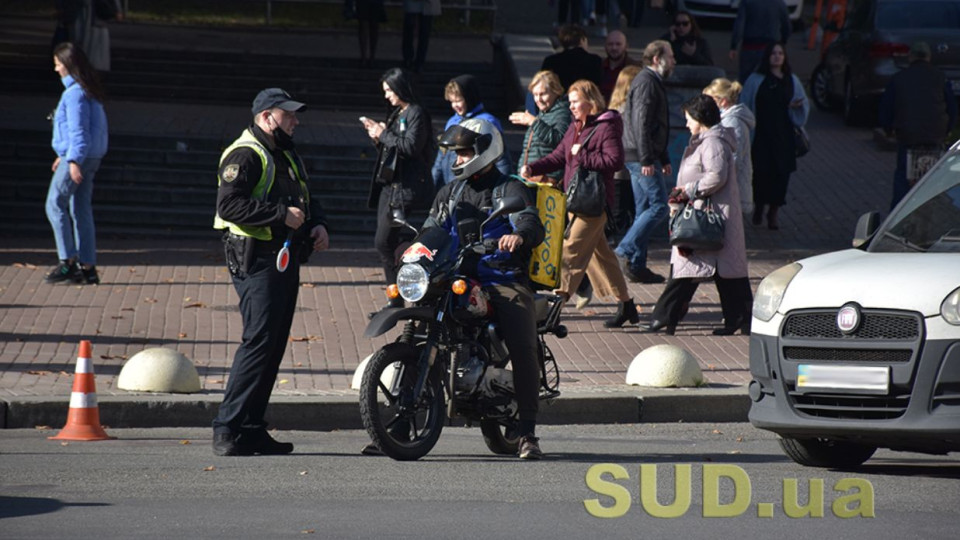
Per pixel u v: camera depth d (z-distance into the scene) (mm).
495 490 27047
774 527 23984
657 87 52500
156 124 73500
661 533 23438
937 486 27922
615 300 51906
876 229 31422
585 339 45406
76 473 28328
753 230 66812
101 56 84812
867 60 84188
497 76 90312
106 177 66938
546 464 30156
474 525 23844
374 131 44875
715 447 33281
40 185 65438
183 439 33344
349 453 31359
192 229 65562
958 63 81438
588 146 45000
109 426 34781
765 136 65812
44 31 98062
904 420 27000
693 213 44906
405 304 48031
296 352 42188
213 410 35344
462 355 30125
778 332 28766
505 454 31797
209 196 66625
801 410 28469
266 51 94312
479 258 30328
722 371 41000
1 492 26406
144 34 99500
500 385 30500
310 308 49156
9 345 41656
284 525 23734
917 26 83438
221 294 51094
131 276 53938
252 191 29953
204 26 107875
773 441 34438
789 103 65875
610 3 106062
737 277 45562
